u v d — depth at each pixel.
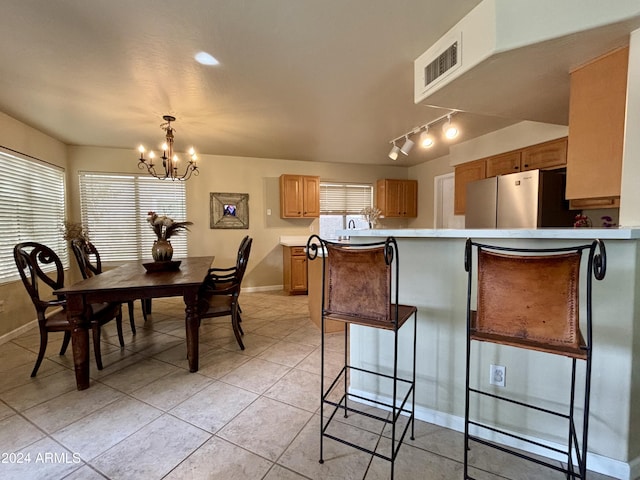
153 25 1.69
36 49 1.92
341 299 1.42
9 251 3.05
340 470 1.39
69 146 4.14
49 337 3.04
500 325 1.14
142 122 3.28
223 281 3.42
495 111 2.31
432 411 1.72
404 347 1.79
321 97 2.67
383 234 1.71
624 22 1.26
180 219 4.77
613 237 1.15
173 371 2.32
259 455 1.47
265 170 5.18
